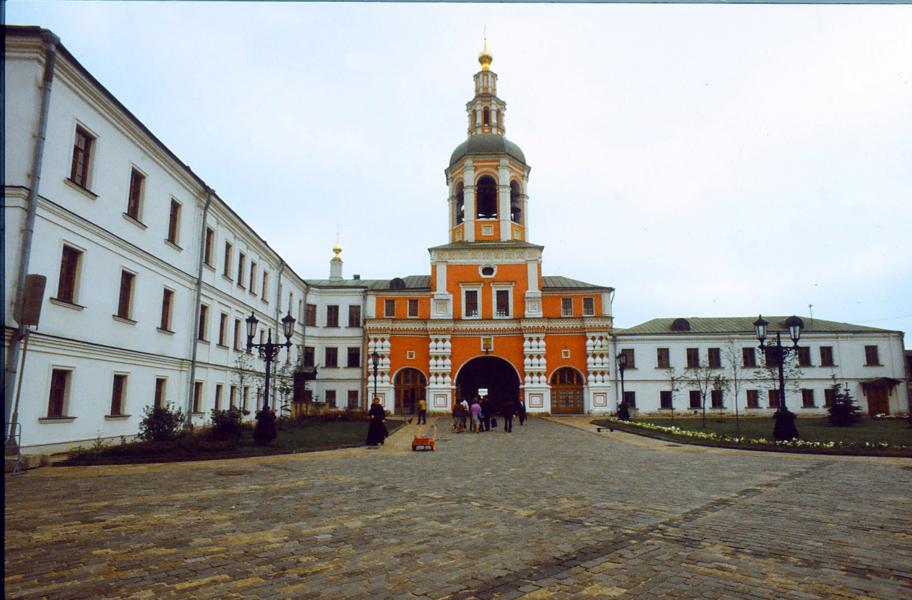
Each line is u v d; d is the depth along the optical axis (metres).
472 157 48.78
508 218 48.16
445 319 45.66
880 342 46.06
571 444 21.61
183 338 24.19
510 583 5.78
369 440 20.64
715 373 45.72
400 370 45.81
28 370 15.03
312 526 8.04
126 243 19.62
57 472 13.41
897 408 44.97
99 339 18.20
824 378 45.69
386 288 47.22
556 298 46.66
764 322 20.84
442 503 9.75
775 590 5.59
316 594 5.45
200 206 25.77
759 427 30.58
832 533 7.69
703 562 6.45
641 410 45.72
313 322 47.12
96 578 5.82
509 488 11.32
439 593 5.50
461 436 25.83
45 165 15.59
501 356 45.38
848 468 14.14
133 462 15.16
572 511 9.12
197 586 5.62
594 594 5.50
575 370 45.31
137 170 20.50
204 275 26.38
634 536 7.57
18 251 14.61
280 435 23.98
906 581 5.82
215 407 27.83
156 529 7.80
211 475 13.00
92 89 17.34
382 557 6.61
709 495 10.52
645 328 48.34
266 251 35.53
